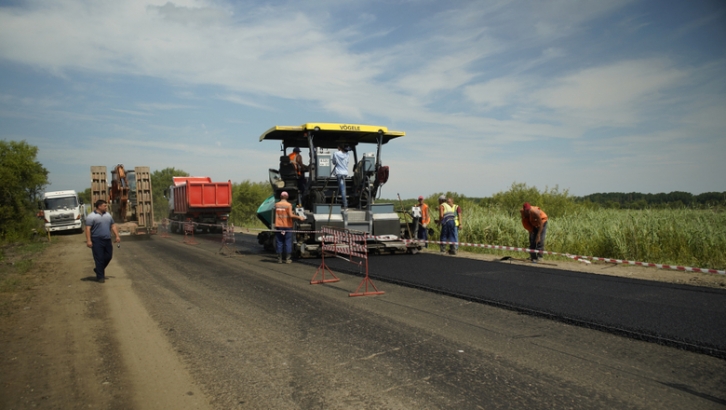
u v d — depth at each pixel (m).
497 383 3.91
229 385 3.99
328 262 11.59
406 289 7.93
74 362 4.65
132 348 5.05
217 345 5.09
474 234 15.21
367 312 6.39
